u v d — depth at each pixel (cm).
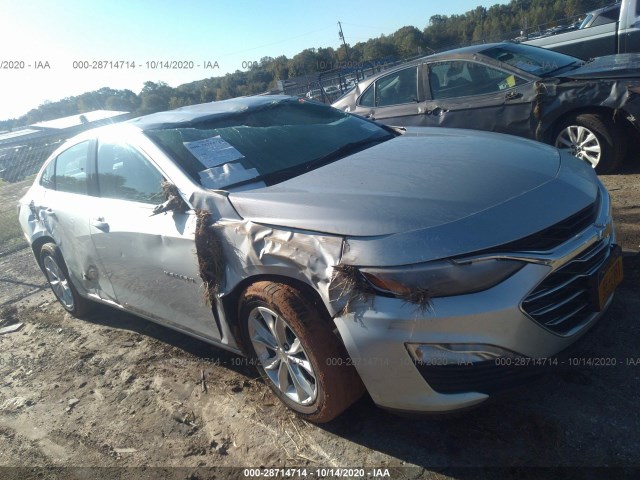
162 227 322
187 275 315
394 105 696
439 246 228
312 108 429
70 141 455
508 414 267
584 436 246
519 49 654
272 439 285
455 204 250
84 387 377
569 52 878
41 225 462
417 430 269
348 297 234
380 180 287
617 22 826
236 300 301
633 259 383
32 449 319
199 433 303
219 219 294
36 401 371
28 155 1792
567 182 274
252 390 331
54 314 523
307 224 260
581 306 250
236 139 361
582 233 250
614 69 554
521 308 225
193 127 372
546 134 593
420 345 225
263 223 274
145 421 323
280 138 370
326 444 274
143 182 352
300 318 256
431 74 663
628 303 335
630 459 230
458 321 220
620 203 492
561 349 245
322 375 256
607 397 265
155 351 407
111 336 448
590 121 557
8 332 500
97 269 405
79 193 418
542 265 230
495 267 224
